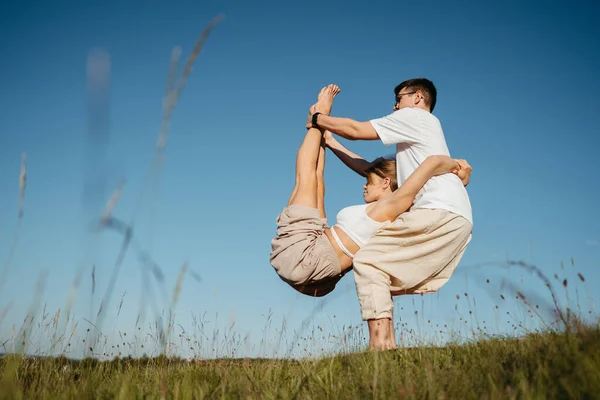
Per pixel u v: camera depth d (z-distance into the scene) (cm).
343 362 326
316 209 392
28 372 306
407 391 225
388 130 391
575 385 207
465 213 369
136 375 330
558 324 291
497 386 227
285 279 387
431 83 422
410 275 364
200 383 300
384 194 418
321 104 440
